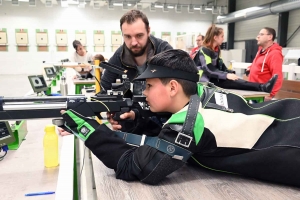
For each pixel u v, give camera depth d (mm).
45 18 10336
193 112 814
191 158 951
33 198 1142
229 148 861
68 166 1029
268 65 3000
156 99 874
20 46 10258
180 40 7051
